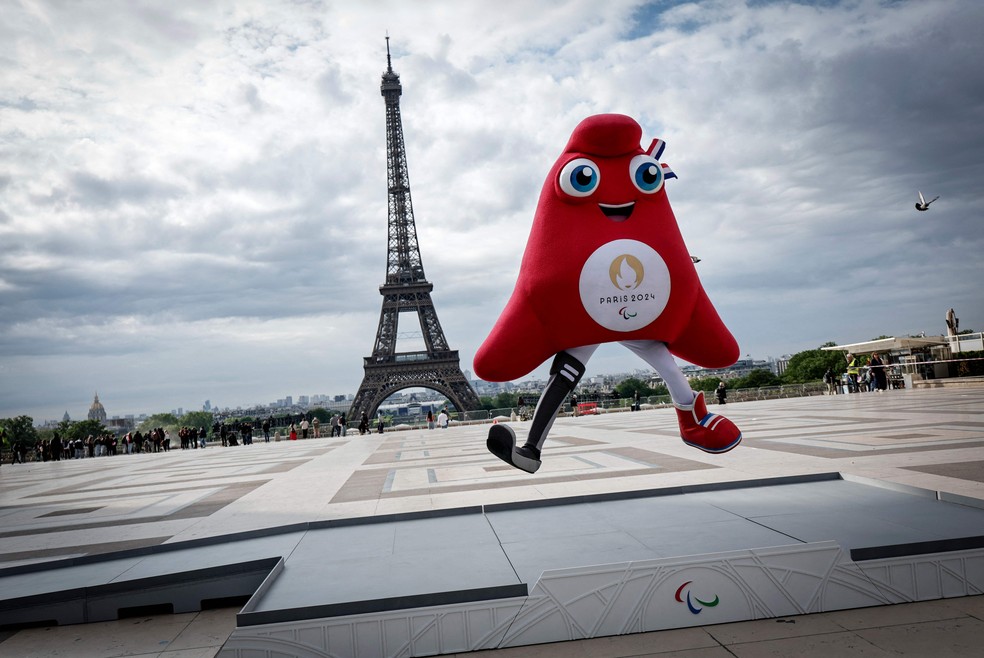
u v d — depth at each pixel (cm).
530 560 557
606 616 469
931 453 1103
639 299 555
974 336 5597
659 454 1413
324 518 944
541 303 566
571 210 566
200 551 712
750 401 4109
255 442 5088
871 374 3928
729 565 482
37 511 1297
